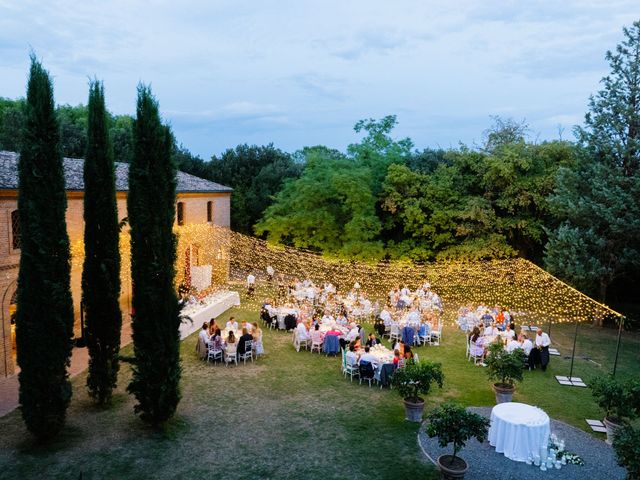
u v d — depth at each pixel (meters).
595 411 14.84
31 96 11.12
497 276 29.91
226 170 43.94
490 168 29.94
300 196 30.17
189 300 23.16
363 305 25.11
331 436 12.70
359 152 34.19
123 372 16.83
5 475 10.55
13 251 16.30
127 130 45.47
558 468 11.41
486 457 11.88
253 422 13.40
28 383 11.44
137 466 11.05
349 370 16.92
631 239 24.28
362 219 28.78
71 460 11.21
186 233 28.05
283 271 33.16
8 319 16.27
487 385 16.66
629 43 24.45
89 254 13.27
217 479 10.64
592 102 25.55
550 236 25.75
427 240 31.89
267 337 21.62
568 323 26.62
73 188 18.81
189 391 15.42
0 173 16.30
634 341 23.59
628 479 9.31
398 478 10.82
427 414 14.22
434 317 22.30
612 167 24.80
